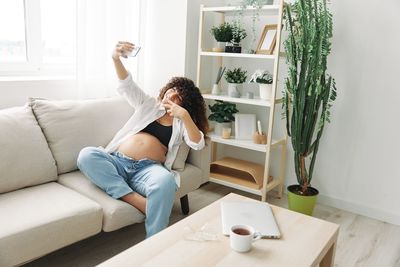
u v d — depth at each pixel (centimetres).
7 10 233
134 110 241
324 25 219
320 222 150
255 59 295
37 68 252
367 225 246
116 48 215
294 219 152
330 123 266
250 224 142
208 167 238
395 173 248
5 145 173
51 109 203
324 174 276
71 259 184
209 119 283
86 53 249
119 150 209
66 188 186
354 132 259
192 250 123
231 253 123
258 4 246
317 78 225
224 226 139
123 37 271
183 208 241
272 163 301
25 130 185
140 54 284
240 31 272
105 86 266
